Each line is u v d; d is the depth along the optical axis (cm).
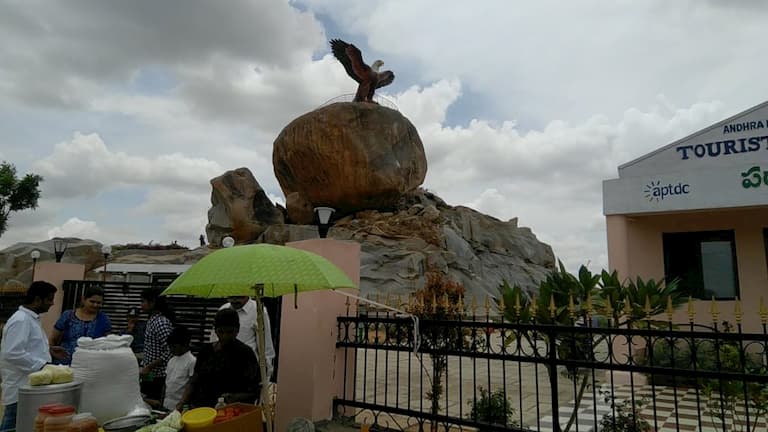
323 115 3331
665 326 443
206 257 357
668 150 1003
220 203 3538
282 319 581
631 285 452
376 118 3378
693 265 1023
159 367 552
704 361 684
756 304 954
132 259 2834
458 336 468
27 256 2214
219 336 447
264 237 3153
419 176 3616
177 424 327
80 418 303
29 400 332
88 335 585
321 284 333
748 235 980
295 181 3572
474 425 448
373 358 1166
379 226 3088
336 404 553
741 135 940
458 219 3553
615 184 1004
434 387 548
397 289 2533
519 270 3488
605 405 734
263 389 389
